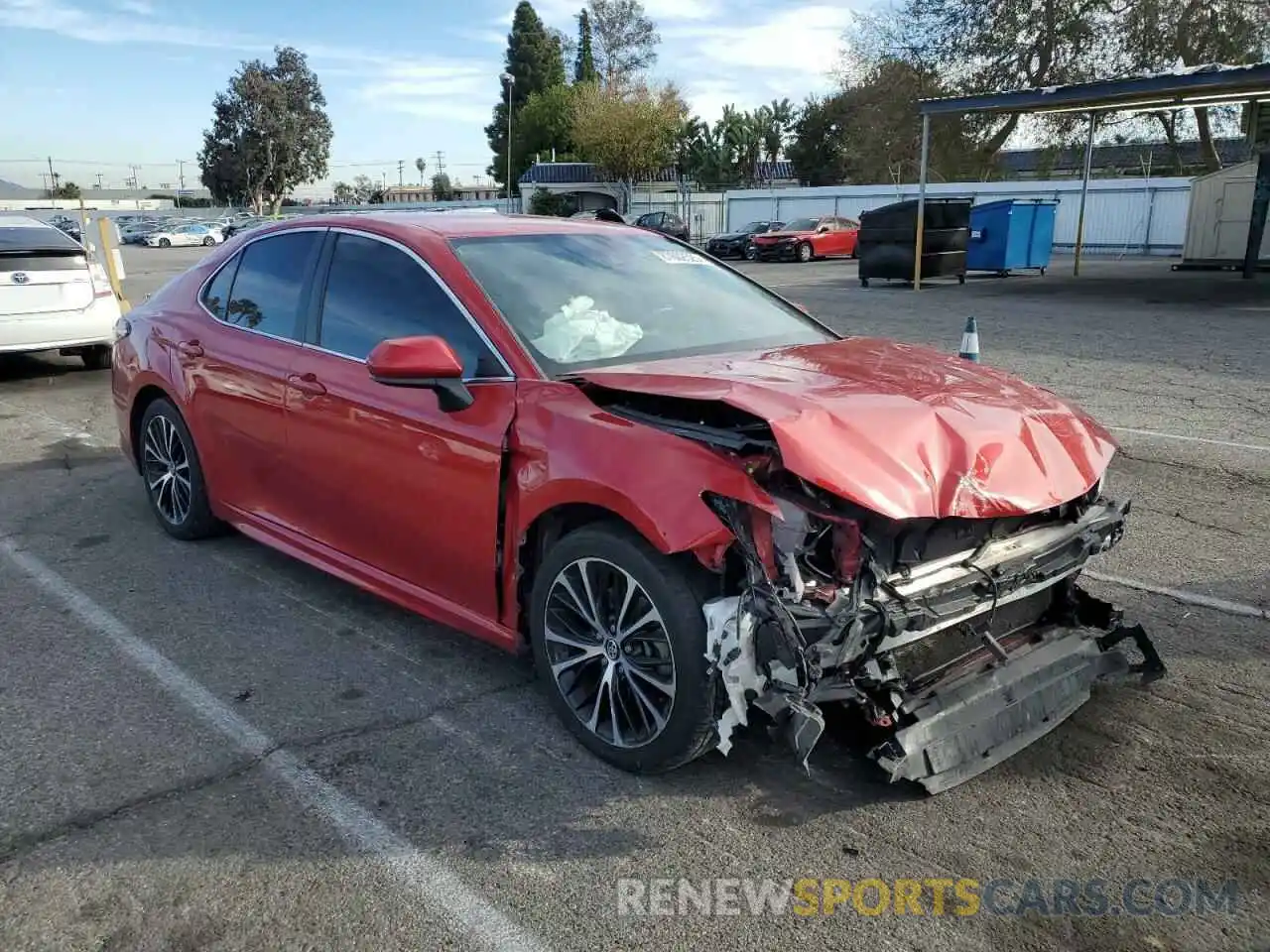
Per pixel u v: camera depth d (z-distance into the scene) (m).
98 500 6.24
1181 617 4.36
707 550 2.80
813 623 2.68
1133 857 2.81
